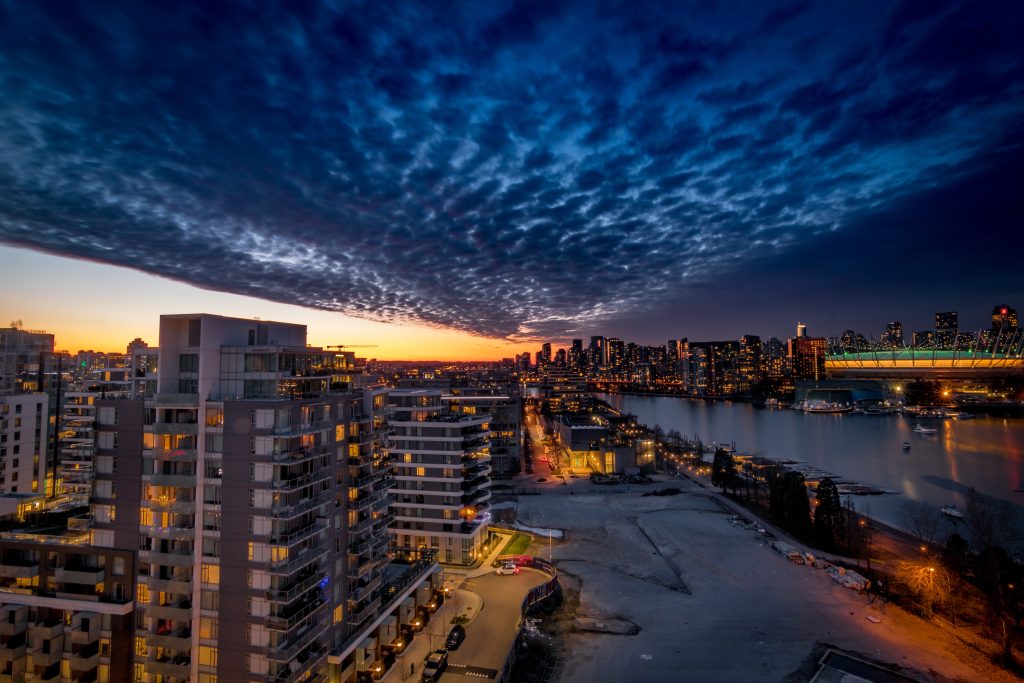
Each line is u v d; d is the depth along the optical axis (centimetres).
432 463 10906
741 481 19112
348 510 6906
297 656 5862
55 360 17450
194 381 6216
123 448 6278
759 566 11294
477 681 6656
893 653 7644
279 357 6200
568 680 6975
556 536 13100
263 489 5741
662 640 8031
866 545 12056
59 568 6381
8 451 12700
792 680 6975
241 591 5728
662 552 12169
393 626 7438
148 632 6016
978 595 9362
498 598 9206
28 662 6259
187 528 6016
